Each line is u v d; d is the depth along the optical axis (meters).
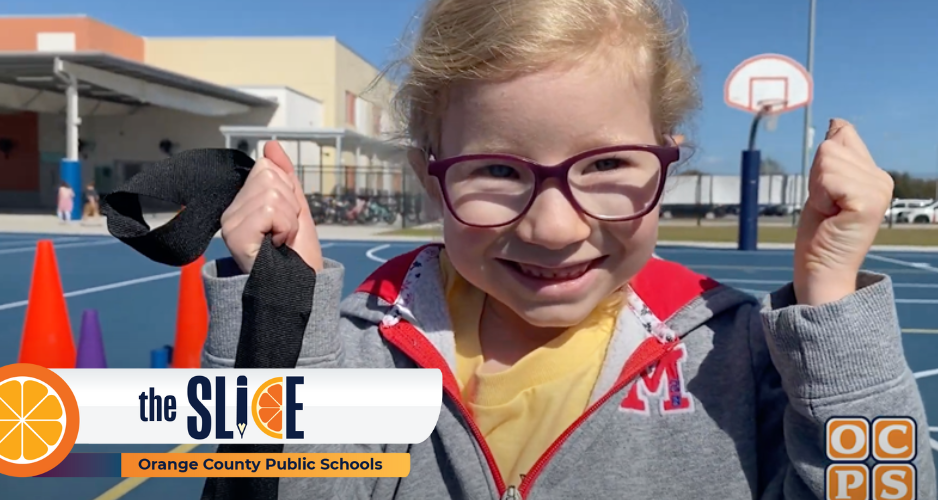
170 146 27.91
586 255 1.21
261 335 1.13
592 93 1.15
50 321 4.41
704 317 1.36
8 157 30.05
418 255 1.61
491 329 1.46
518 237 1.20
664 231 20.53
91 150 28.28
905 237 18.34
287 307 1.14
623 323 1.38
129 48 30.75
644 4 1.26
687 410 1.30
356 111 34.00
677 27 1.37
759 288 8.91
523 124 1.15
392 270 1.59
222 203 1.26
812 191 1.15
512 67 1.14
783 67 14.10
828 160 1.13
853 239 1.10
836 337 1.07
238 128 21.11
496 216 1.20
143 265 10.47
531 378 1.36
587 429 1.29
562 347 1.38
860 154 1.14
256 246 1.21
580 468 1.28
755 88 14.16
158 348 5.07
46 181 29.92
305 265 1.17
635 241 1.23
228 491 1.23
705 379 1.32
